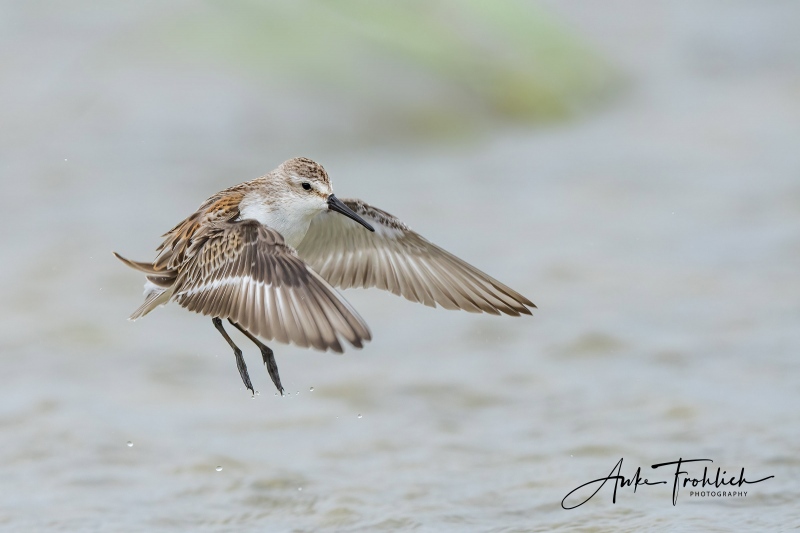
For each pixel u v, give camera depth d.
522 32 23.48
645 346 13.31
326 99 22.00
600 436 11.41
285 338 7.82
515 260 15.91
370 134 21.38
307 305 7.94
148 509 10.49
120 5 24.47
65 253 16.52
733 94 22.44
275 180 9.40
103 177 19.42
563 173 19.34
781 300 14.17
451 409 12.23
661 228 16.75
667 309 14.20
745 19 25.84
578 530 9.73
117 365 13.43
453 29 23.33
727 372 12.55
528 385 12.64
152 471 11.18
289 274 8.13
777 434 11.14
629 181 18.67
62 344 13.89
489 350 13.58
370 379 13.00
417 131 21.53
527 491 10.48
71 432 11.87
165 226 17.52
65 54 23.20
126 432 11.91
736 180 18.20
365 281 9.96
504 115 22.17
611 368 12.89
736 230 16.42
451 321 14.46
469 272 9.62
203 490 10.80
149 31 23.64
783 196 17.38
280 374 13.26
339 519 10.16
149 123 21.22
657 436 11.32
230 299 8.23
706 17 26.30
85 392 12.80
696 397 12.04
